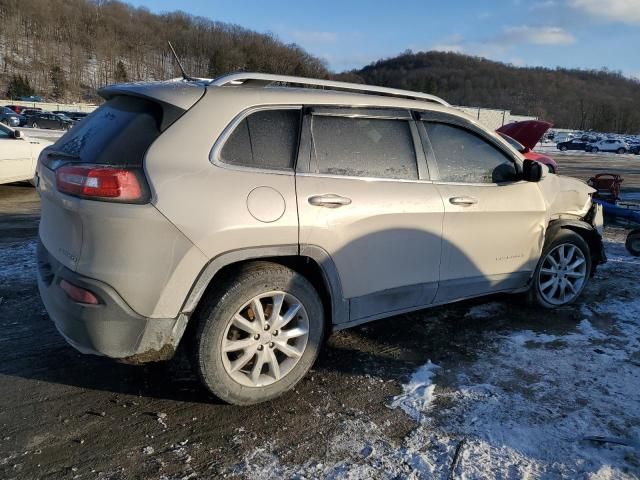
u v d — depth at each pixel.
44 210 3.01
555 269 4.42
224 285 2.74
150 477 2.38
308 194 2.91
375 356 3.57
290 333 2.95
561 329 4.07
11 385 3.09
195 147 2.69
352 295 3.17
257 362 2.87
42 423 2.74
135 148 2.64
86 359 3.41
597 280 5.35
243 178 2.75
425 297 3.54
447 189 3.51
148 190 2.54
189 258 2.60
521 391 3.15
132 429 2.72
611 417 2.88
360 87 3.35
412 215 3.30
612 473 2.42
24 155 9.90
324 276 3.03
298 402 3.00
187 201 2.59
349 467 2.46
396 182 3.29
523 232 3.97
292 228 2.83
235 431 2.72
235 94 2.88
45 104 64.25
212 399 2.98
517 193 3.91
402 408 2.96
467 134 3.74
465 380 3.27
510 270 3.99
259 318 2.84
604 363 3.51
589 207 4.62
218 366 2.75
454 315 4.29
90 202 2.49
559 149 45.97
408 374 3.34
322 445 2.62
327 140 3.08
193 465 2.46
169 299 2.62
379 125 3.31
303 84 3.18
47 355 3.45
